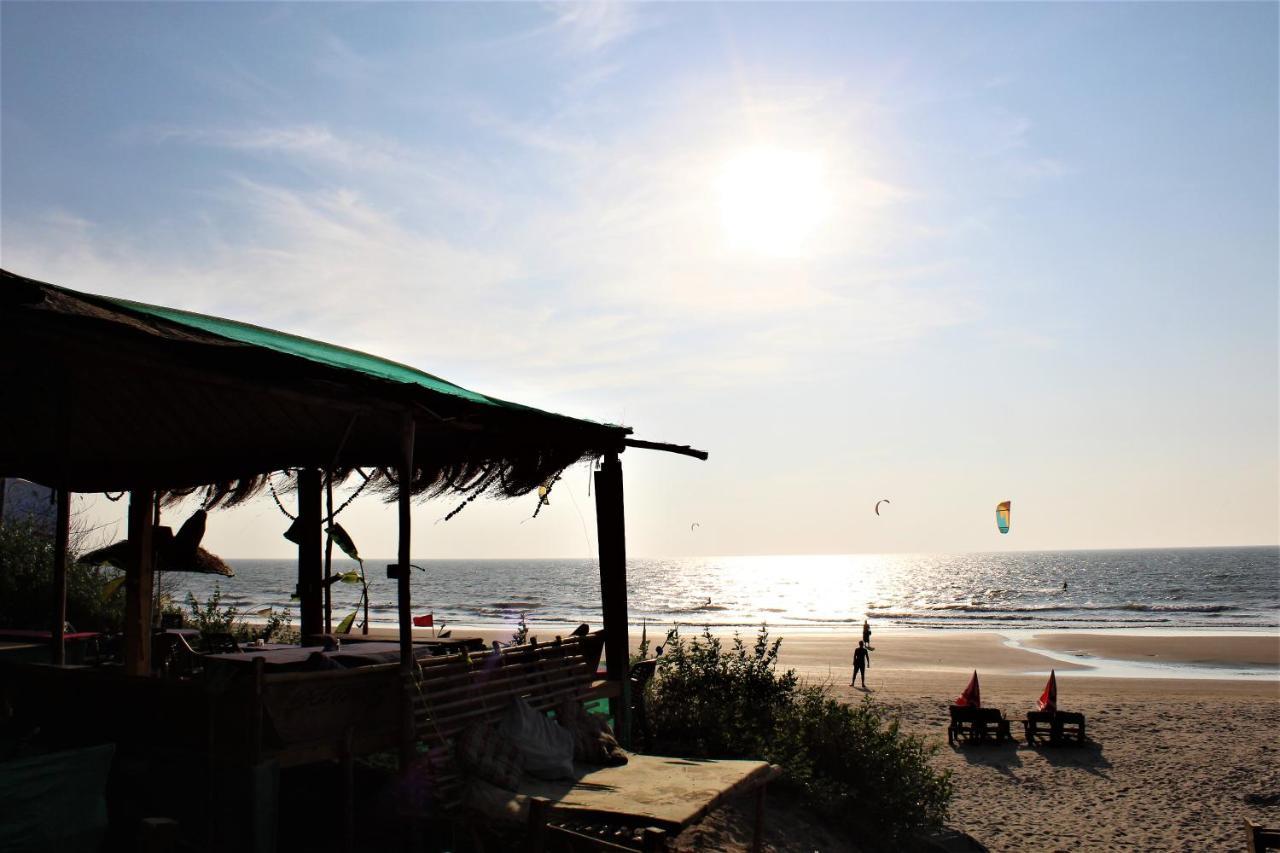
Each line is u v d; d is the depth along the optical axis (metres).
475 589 118.44
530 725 7.16
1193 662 37.81
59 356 5.94
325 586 9.62
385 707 6.56
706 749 10.49
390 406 6.70
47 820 5.04
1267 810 14.00
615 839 6.67
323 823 6.82
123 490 9.23
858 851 9.72
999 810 13.85
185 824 5.83
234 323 8.33
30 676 6.78
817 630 59.59
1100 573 151.88
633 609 83.75
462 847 6.88
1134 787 15.32
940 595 107.50
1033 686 29.19
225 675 6.00
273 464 9.44
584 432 8.91
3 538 14.62
